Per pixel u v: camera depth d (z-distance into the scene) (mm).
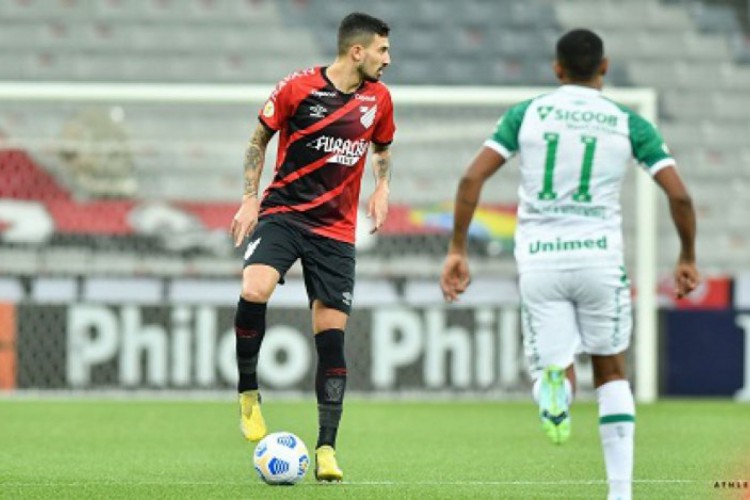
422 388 51375
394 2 78875
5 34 75562
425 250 57094
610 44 78750
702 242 70000
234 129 70312
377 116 25734
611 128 20625
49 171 57938
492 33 78562
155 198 60594
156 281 51625
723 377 52438
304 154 25359
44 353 51125
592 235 20484
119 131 60562
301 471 25125
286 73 76125
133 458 32219
